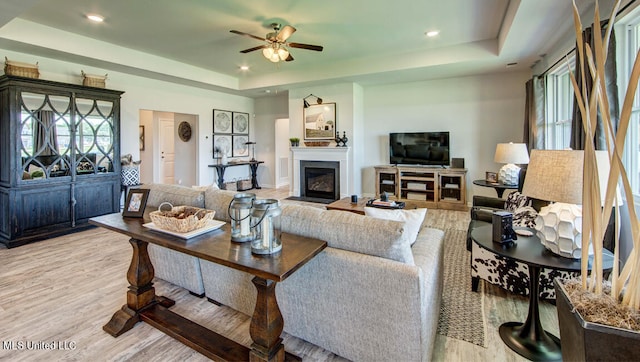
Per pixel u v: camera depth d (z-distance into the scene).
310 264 1.76
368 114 6.77
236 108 8.08
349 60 5.68
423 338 1.53
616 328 1.08
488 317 2.24
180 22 3.88
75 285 2.75
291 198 6.99
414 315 1.51
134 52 5.03
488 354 1.85
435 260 1.91
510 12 3.40
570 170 1.58
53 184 4.09
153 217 1.92
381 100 6.61
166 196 2.75
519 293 2.46
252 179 8.39
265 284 1.57
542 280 2.39
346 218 1.80
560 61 3.92
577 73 2.97
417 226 2.06
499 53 4.42
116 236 4.19
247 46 4.81
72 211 4.29
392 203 4.17
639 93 2.53
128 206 2.24
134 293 2.15
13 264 3.21
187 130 7.42
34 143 3.92
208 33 4.26
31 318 2.23
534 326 1.91
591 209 1.24
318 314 1.82
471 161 5.92
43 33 3.98
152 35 4.33
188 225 1.82
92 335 2.05
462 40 4.62
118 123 4.79
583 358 1.14
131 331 2.08
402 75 5.71
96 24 3.94
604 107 1.14
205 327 2.12
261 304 1.60
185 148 7.52
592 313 1.16
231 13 3.63
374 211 2.09
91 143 4.48
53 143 4.09
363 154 6.86
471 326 2.13
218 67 6.13
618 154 1.12
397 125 6.48
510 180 4.37
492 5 3.47
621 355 1.07
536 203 2.94
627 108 1.07
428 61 5.04
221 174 7.55
